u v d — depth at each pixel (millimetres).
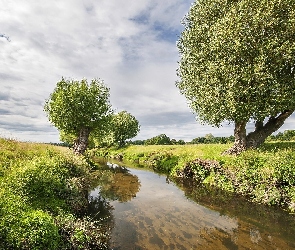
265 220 14188
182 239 11773
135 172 33656
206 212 15820
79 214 14375
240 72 22141
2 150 18500
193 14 28078
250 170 19688
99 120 39094
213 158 24859
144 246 10992
